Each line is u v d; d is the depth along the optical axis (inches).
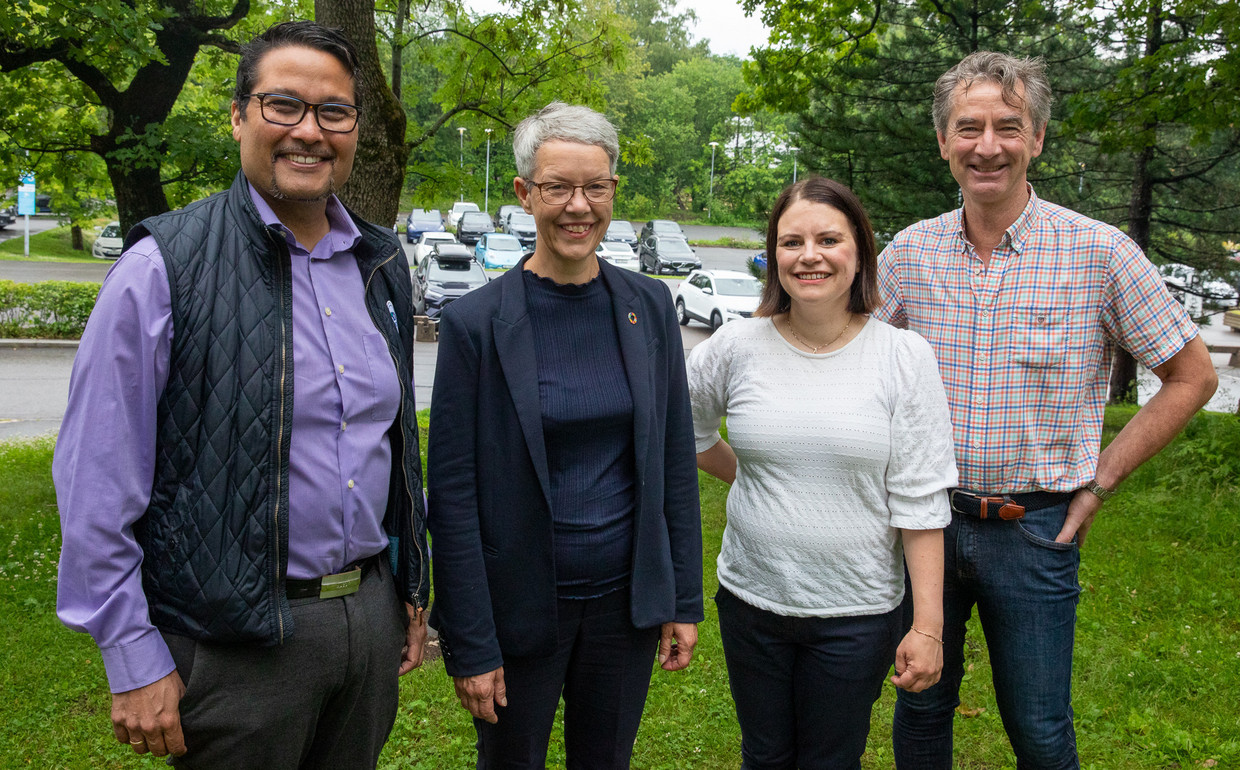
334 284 74.7
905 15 376.2
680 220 2476.6
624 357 84.4
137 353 64.4
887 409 84.4
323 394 70.9
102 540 63.6
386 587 78.0
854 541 85.0
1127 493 240.8
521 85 309.1
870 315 89.0
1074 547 92.4
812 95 386.9
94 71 292.8
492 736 87.2
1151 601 174.1
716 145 2500.0
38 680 138.6
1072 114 309.6
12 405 434.9
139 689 64.8
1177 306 88.7
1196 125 284.0
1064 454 91.6
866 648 85.8
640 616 84.6
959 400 93.9
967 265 94.3
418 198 317.7
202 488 65.9
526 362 80.9
